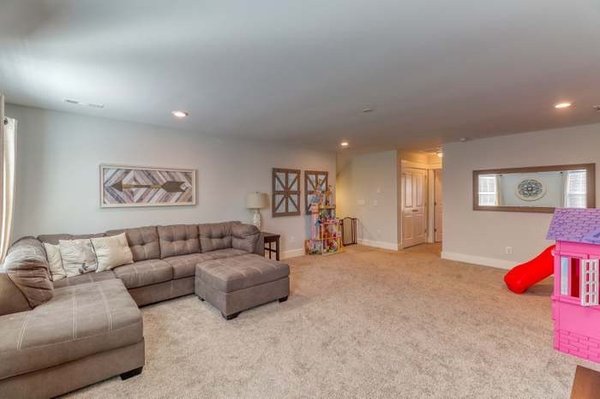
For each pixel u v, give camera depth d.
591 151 4.07
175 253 3.87
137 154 4.01
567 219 2.33
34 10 1.56
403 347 2.38
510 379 1.97
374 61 2.17
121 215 3.90
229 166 4.96
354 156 7.25
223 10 1.56
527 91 2.76
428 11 1.57
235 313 2.96
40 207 3.35
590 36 1.81
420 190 7.24
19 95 2.90
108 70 2.32
